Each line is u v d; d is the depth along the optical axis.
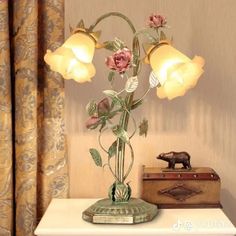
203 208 1.45
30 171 1.50
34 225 1.52
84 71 1.29
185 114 1.68
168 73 1.16
